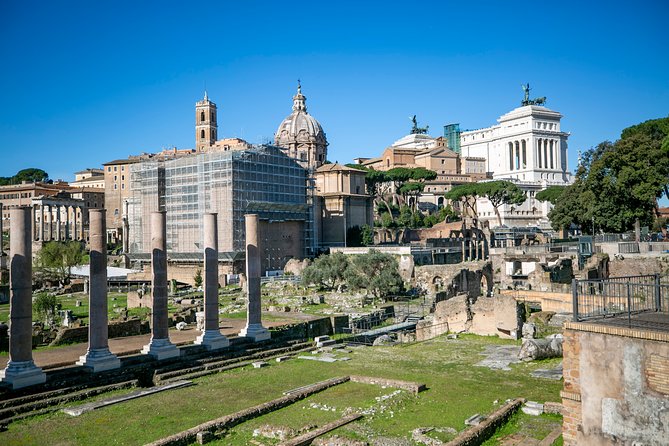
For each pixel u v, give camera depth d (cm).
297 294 8450
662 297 2600
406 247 11000
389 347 4912
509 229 15025
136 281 9962
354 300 7600
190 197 11988
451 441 2398
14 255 3316
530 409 2914
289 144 18562
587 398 1889
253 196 11950
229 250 11462
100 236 3756
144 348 4162
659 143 8656
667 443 1705
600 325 1862
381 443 2470
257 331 4875
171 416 2992
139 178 12694
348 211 14912
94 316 3722
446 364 4131
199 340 4522
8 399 3131
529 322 4931
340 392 3372
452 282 7044
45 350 4478
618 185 8700
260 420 2850
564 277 7912
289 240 12912
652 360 1738
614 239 9481
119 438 2667
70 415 3036
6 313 6812
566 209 11275
